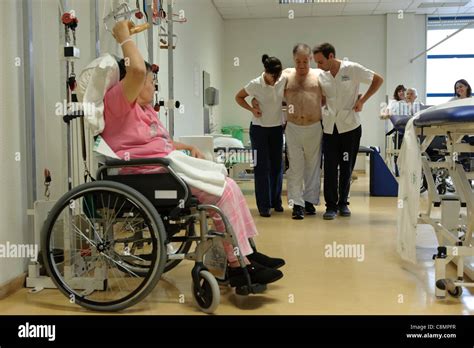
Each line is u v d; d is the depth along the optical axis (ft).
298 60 12.55
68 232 6.51
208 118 24.79
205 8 24.13
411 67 31.48
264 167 13.12
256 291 5.87
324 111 12.54
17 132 6.77
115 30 6.07
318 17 31.50
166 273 7.58
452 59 32.78
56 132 8.05
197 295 5.78
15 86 6.72
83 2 8.53
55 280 5.85
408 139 7.13
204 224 5.72
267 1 27.48
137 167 5.81
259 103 12.94
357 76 12.05
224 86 32.09
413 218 7.00
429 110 6.67
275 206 14.19
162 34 11.35
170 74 10.89
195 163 6.05
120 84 5.90
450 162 7.41
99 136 6.03
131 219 5.91
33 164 6.98
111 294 6.35
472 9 30.50
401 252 7.36
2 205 6.36
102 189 5.53
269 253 8.71
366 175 27.96
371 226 11.57
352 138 12.62
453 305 5.93
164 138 6.44
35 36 7.45
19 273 6.82
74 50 6.39
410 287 6.69
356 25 31.50
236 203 6.02
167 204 5.70
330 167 12.67
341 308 5.84
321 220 12.55
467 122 5.86
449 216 7.80
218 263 6.64
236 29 31.86
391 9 30.12
